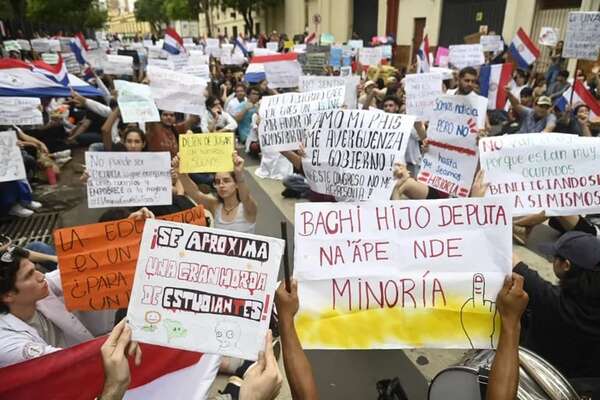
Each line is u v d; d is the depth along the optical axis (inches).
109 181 124.3
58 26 1599.4
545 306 86.0
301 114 146.0
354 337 66.9
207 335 59.6
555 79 403.2
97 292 90.4
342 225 67.4
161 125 204.2
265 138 151.2
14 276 76.9
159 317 59.6
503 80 279.9
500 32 682.8
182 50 466.0
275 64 304.0
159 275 60.0
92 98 366.0
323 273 67.2
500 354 59.2
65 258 88.0
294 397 57.9
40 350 75.9
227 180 140.4
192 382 79.2
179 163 133.0
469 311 65.6
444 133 135.3
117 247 90.3
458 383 80.4
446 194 147.3
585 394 80.2
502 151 108.6
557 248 84.6
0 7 876.0
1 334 75.3
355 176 119.0
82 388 68.7
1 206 233.6
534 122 271.0
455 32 775.7
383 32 943.7
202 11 1871.3
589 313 81.1
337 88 143.9
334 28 1114.7
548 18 604.7
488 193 108.5
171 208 148.2
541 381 72.8
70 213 247.1
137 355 59.6
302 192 262.4
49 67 304.3
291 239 210.8
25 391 66.5
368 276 67.0
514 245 200.8
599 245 81.4
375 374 126.1
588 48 252.4
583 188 106.0
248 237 60.2
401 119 115.5
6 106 218.4
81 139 358.9
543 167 107.1
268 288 59.9
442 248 66.2
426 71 375.2
